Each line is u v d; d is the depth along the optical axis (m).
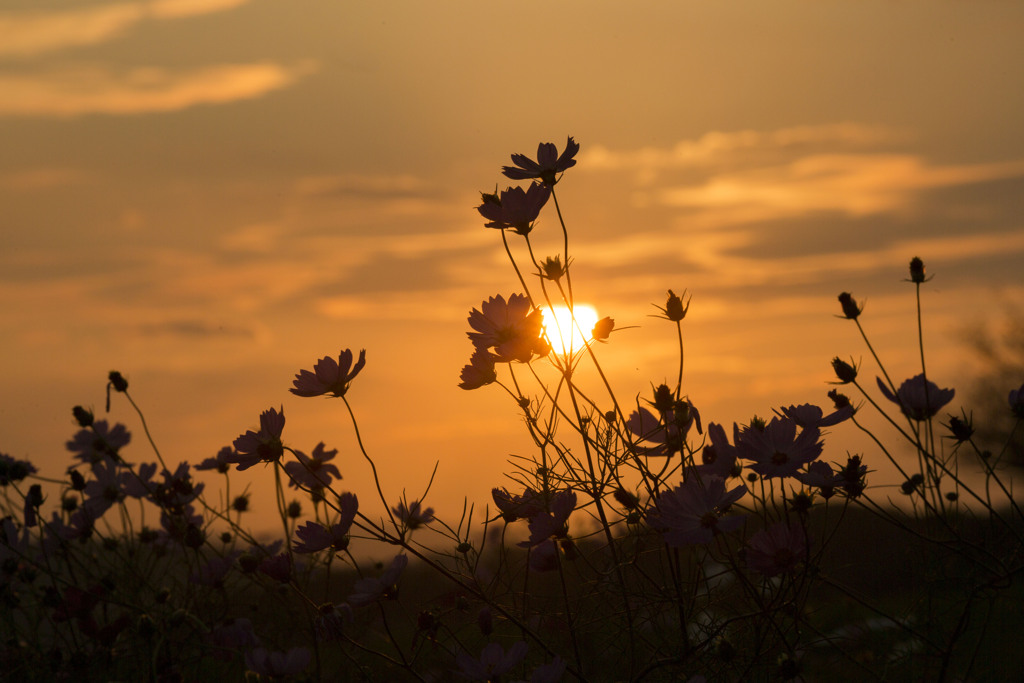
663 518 1.66
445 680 1.86
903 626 1.73
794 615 1.69
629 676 1.76
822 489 1.72
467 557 1.79
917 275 1.81
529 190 1.76
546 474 1.74
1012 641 1.85
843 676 1.84
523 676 1.81
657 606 1.80
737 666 1.75
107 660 1.94
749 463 1.76
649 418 1.77
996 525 1.86
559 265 1.74
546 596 1.83
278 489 1.93
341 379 1.76
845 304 1.83
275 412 1.79
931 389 1.84
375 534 1.70
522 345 1.73
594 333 1.72
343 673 1.95
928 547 1.88
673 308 1.70
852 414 1.75
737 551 1.76
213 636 2.00
